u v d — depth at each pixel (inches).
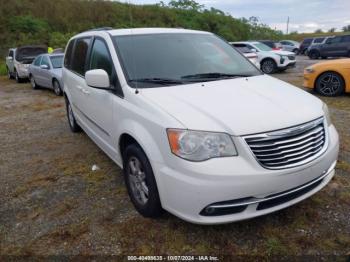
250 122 97.1
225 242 106.0
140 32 151.6
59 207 131.7
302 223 113.3
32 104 364.8
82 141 215.6
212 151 94.3
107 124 142.3
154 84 124.6
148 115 107.8
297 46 1325.0
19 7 1167.6
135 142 118.9
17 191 147.3
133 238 110.0
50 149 203.0
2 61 927.0
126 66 131.5
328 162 109.8
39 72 454.9
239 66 151.3
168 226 114.5
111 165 170.7
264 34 1694.1
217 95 113.9
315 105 116.0
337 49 932.6
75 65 197.5
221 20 1529.3
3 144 219.1
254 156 94.0
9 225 121.3
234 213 97.3
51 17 1194.0
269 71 594.9
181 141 95.6
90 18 1263.5
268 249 102.0
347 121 230.1
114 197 137.1
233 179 91.8
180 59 140.6
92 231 114.9
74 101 201.5
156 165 103.0
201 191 92.7
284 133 97.1
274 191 96.5
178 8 1555.1
